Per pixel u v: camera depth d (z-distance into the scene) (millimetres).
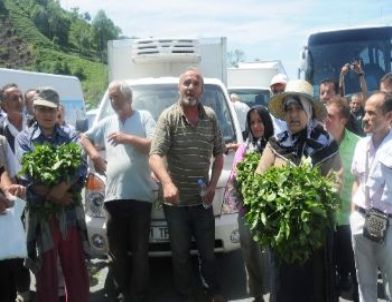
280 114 2980
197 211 3533
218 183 3941
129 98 3670
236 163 3484
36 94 3281
